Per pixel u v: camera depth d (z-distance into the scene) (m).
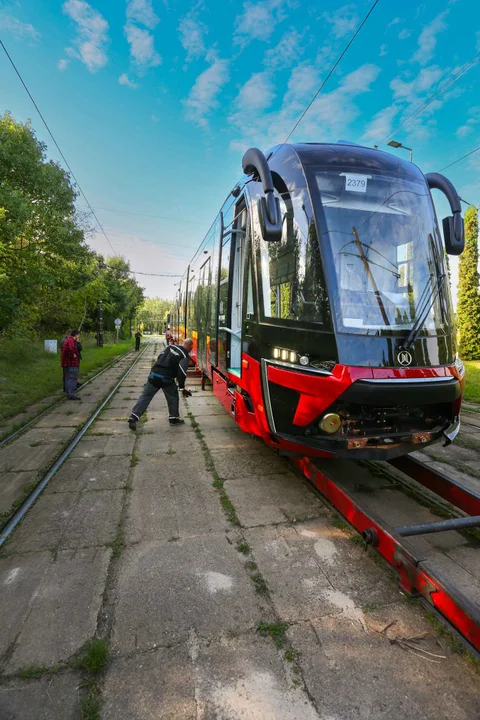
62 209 12.52
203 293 8.10
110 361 18.48
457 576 2.73
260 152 3.50
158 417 7.25
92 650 2.00
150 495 3.98
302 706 1.78
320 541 3.14
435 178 4.13
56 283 13.70
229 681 1.90
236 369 4.86
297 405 3.33
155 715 1.73
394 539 2.57
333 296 3.27
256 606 2.41
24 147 11.15
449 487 3.44
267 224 3.25
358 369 3.07
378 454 3.25
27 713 1.73
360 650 2.09
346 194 3.61
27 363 13.95
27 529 3.31
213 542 3.13
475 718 1.73
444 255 3.82
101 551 3.00
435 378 3.23
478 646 1.93
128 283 48.47
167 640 2.15
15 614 2.33
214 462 4.93
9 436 5.91
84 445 5.59
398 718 1.72
